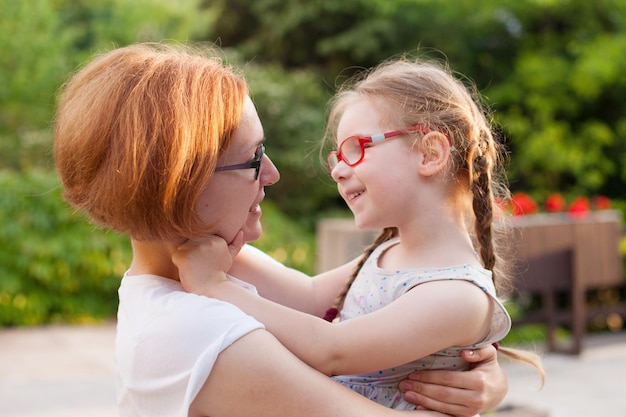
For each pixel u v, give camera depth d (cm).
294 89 883
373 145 128
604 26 933
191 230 113
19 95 717
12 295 612
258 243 682
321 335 116
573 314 555
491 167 136
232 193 117
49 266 616
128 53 118
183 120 108
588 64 846
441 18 945
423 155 126
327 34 1001
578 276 548
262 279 144
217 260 120
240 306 117
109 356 518
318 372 113
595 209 630
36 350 534
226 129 113
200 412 112
